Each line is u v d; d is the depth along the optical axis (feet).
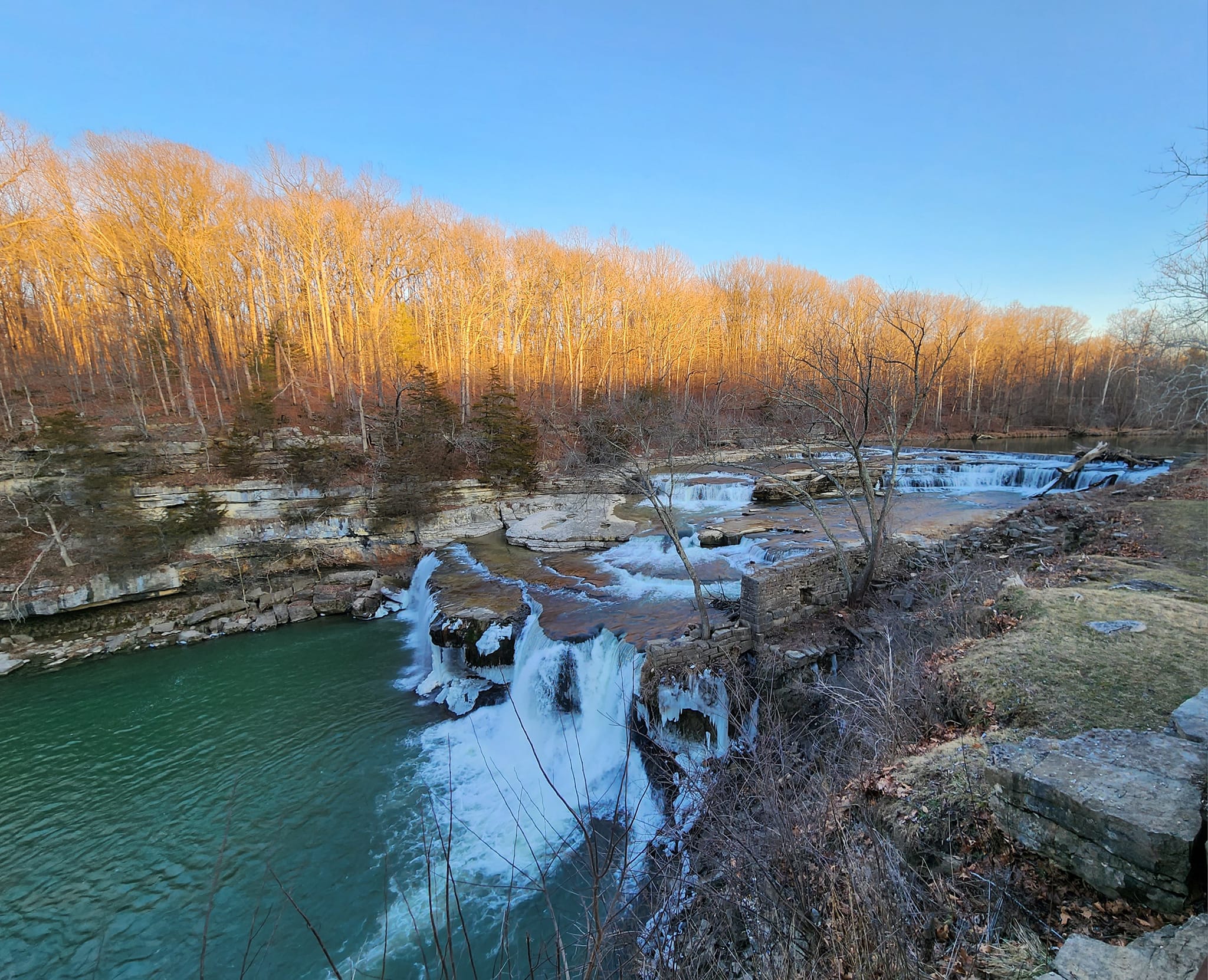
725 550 68.13
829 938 13.44
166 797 38.70
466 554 77.56
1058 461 107.86
